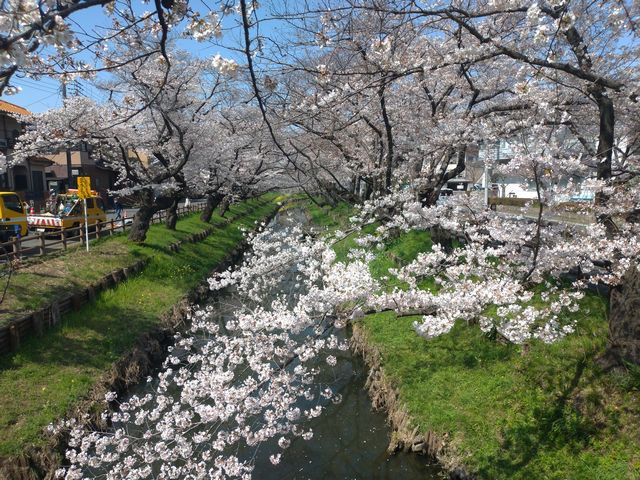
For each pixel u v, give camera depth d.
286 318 5.88
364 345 9.48
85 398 7.13
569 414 5.85
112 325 9.52
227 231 22.88
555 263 5.66
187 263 14.88
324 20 5.27
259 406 5.65
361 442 7.01
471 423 6.40
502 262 6.32
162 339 9.96
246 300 11.08
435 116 9.52
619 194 5.80
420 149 9.79
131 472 5.14
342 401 8.09
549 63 5.12
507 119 8.98
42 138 10.67
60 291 9.62
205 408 5.52
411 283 6.20
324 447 6.88
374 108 9.27
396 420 7.12
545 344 6.93
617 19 5.53
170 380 8.40
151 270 13.19
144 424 6.95
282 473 6.32
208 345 7.59
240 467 5.17
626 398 5.63
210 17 3.08
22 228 14.85
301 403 8.00
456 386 7.16
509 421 6.18
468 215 6.93
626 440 5.25
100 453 5.45
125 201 34.09
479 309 5.36
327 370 9.14
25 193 25.91
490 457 5.85
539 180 5.23
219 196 20.50
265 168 17.75
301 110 7.21
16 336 7.55
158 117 13.41
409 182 9.73
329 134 8.31
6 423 6.11
